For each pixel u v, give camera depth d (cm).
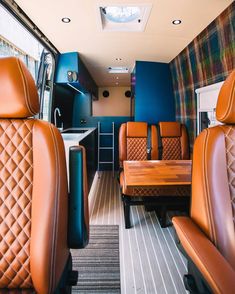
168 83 420
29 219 98
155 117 420
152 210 303
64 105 460
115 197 361
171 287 168
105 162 532
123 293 163
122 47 326
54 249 95
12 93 96
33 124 101
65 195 104
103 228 256
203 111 300
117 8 232
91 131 405
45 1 195
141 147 358
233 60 218
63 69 358
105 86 762
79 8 207
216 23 232
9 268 98
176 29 258
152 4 200
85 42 304
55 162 98
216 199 105
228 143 110
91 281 174
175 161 274
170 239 233
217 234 102
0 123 102
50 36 280
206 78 286
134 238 235
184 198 248
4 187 100
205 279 80
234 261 100
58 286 101
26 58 273
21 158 100
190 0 194
